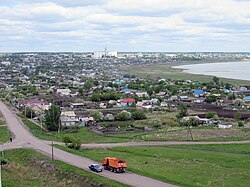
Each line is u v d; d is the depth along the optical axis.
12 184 67.31
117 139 122.25
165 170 77.50
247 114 175.25
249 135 126.88
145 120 160.25
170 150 101.69
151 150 100.62
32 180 70.31
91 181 64.06
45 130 139.50
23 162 85.06
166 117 167.62
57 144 105.62
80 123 153.38
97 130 140.00
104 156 90.38
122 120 162.62
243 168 80.38
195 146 108.81
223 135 127.50
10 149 97.88
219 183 67.56
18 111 188.75
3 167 79.69
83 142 116.69
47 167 76.75
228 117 167.38
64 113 167.62
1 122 151.00
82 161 80.25
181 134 129.88
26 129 136.50
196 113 177.50
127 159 89.31
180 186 60.31
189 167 80.81
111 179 64.25
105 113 175.88
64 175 70.12
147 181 63.16
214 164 84.12
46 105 196.25
